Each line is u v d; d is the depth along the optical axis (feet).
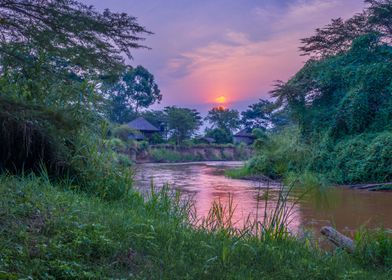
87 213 13.92
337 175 58.80
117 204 19.33
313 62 78.33
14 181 16.99
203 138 177.68
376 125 64.13
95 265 9.82
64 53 24.34
